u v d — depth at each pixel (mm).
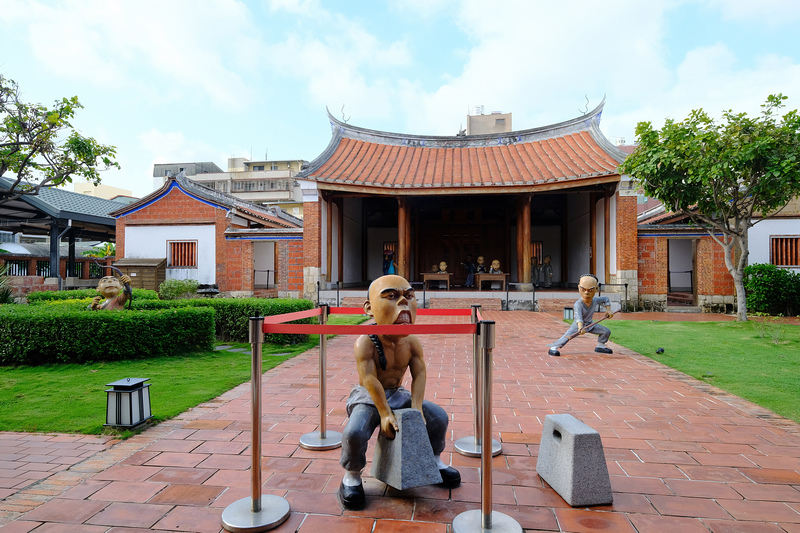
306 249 17094
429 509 2771
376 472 2889
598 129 17688
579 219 20750
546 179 15578
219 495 2924
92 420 4301
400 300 2934
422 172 18141
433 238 24094
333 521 2629
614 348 8578
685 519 2641
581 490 2787
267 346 8711
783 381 5891
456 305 16516
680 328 11133
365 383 2869
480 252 23734
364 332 2531
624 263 15898
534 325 12055
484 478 2461
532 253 23641
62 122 11453
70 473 3236
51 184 12211
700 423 4332
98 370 6344
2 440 3852
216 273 18828
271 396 5277
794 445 3771
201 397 5086
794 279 14328
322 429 3830
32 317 6633
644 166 11453
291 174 47281
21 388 5422
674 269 23734
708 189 11633
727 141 10586
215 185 47969
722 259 15852
